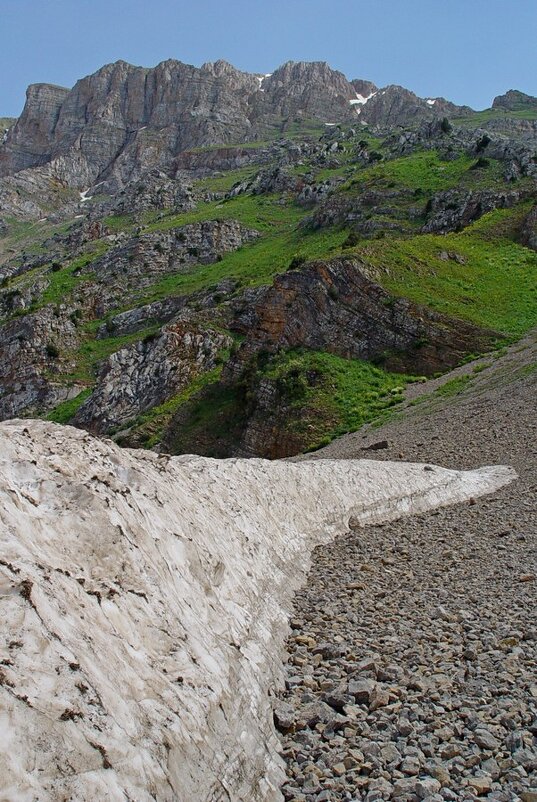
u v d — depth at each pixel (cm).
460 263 6625
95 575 539
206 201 15562
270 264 9844
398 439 3544
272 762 565
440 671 779
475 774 557
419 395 4497
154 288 10838
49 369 9412
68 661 394
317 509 1622
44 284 11144
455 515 1964
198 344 7719
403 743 610
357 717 665
